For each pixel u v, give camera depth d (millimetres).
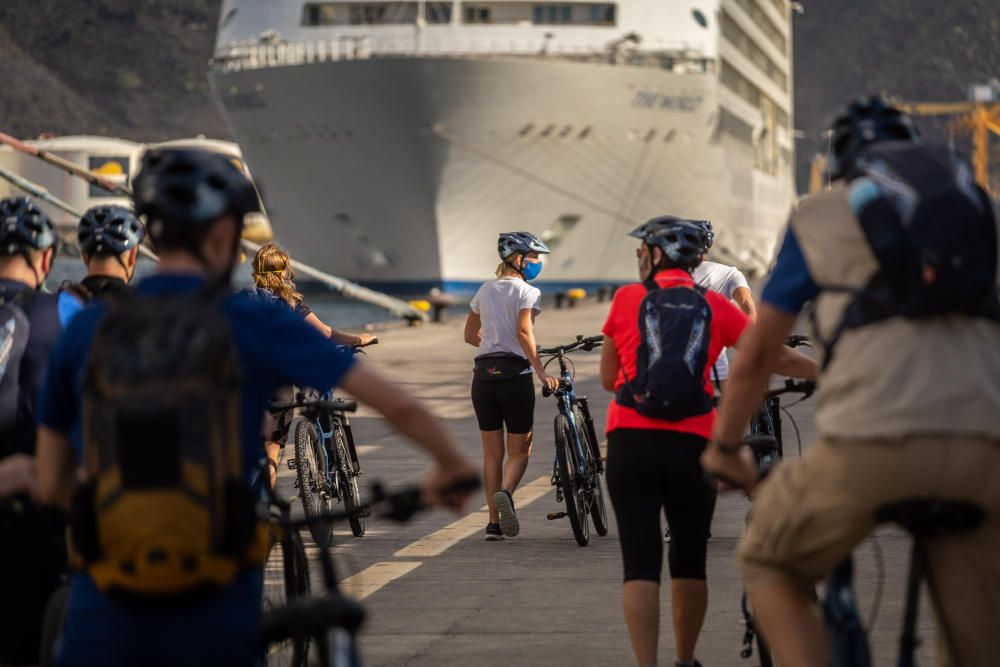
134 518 4852
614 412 9383
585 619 11992
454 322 68062
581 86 94750
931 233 5664
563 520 17500
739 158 129500
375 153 94562
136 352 4934
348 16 99125
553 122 94688
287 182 101500
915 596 6039
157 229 5328
